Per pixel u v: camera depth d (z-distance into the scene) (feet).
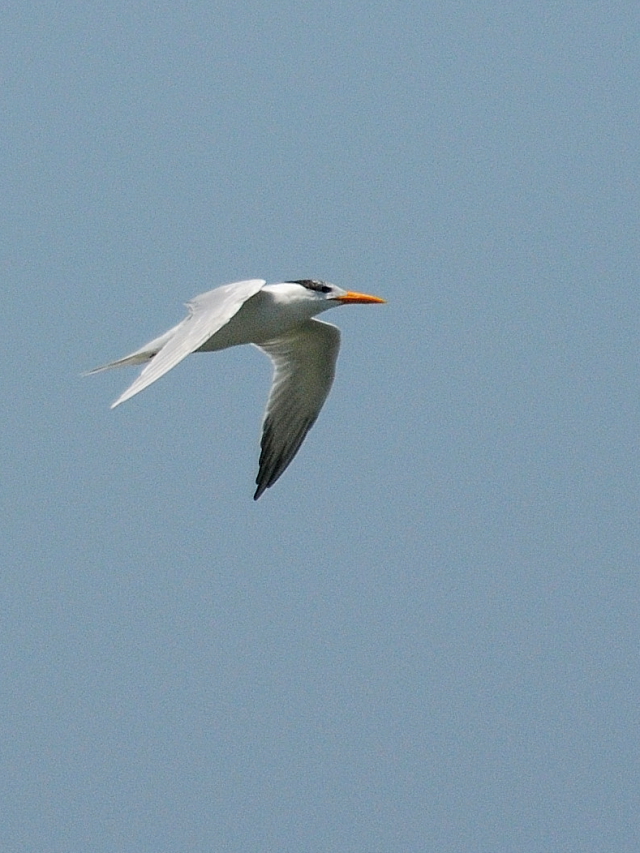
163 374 38.83
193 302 43.32
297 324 50.78
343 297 50.57
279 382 53.01
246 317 49.57
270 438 53.36
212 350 50.98
